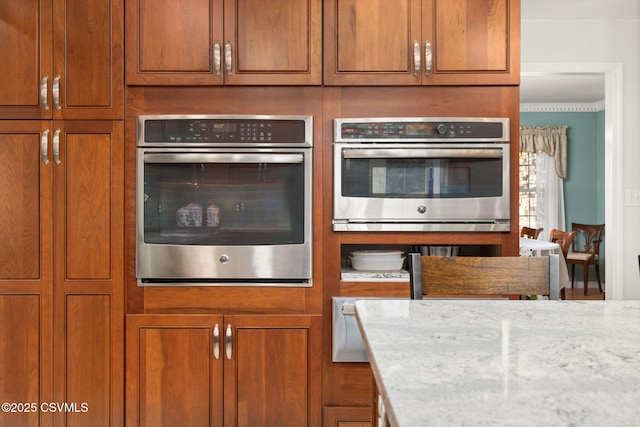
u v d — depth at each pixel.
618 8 3.08
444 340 0.77
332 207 2.08
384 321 0.90
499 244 2.10
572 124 6.84
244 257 2.06
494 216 2.07
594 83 5.61
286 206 2.08
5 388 2.06
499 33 2.08
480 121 2.07
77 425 2.06
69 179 2.05
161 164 2.06
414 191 2.08
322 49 2.08
